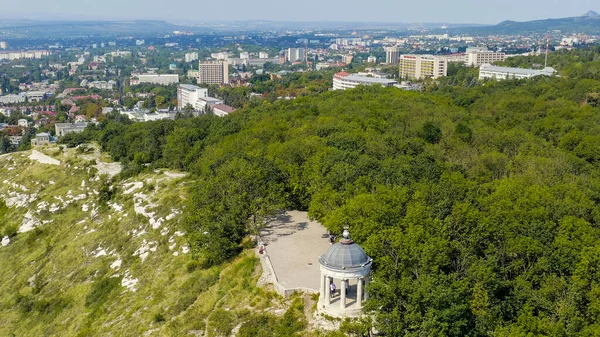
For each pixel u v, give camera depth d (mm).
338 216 109625
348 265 84938
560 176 154750
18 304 149125
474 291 89125
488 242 103875
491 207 115188
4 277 167000
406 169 138500
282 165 147500
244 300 102000
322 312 88438
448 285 86312
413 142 174375
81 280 148500
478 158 169125
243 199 127438
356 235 103625
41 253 172375
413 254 94062
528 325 84500
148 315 114625
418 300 82688
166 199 163750
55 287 150750
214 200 133000
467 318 85062
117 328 114812
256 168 140500
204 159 184250
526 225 107875
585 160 185125
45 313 140500
